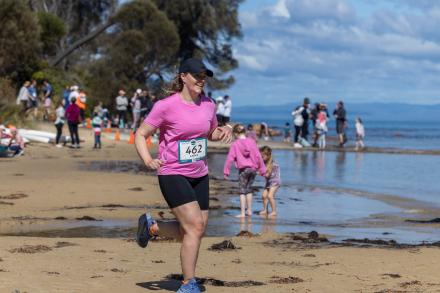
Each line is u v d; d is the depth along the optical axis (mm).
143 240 11359
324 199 26703
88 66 91188
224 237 17281
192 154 10695
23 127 53500
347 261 13930
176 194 10641
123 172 33219
